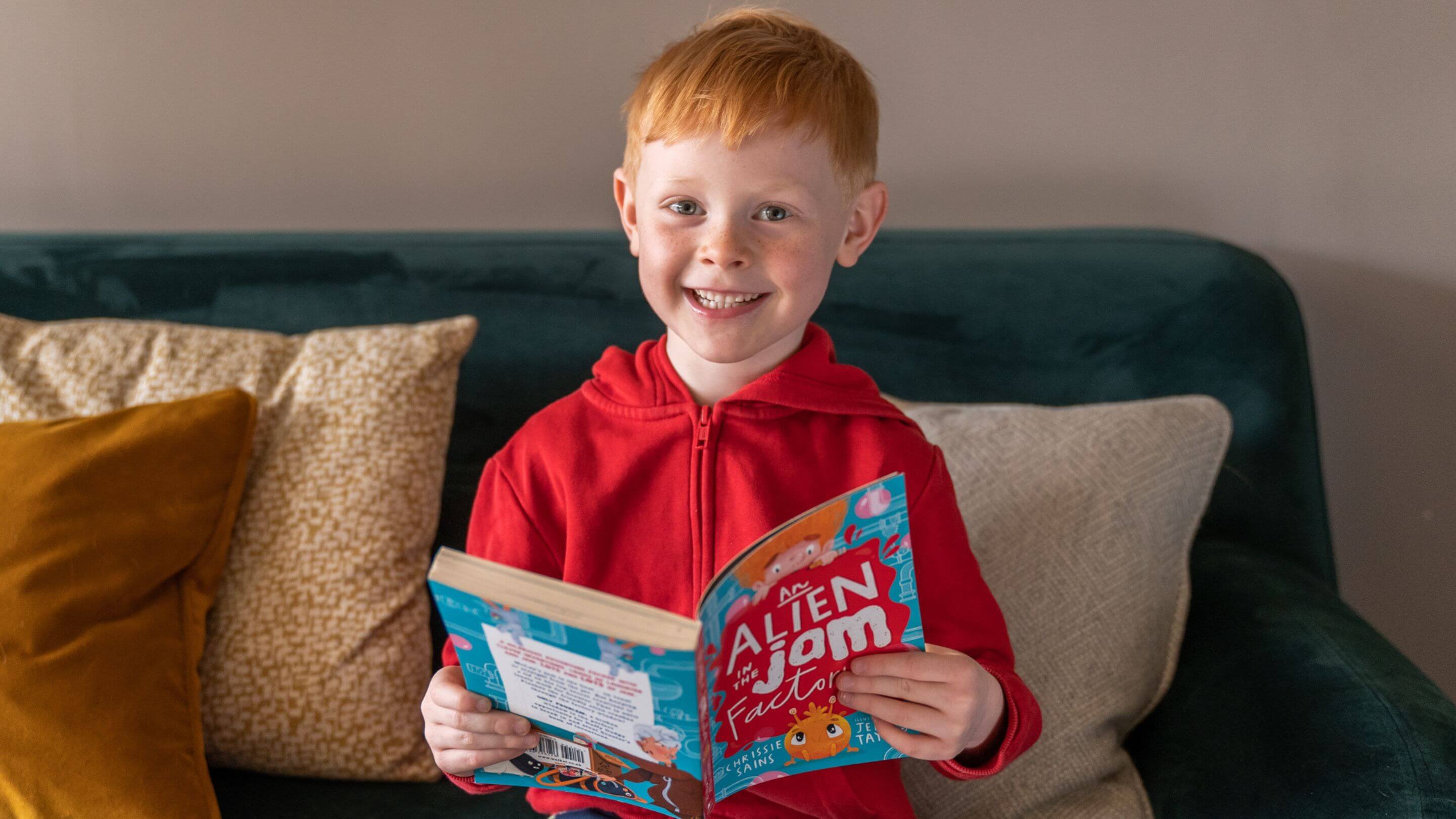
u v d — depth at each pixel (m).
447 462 1.33
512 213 1.55
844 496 0.67
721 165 0.77
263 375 1.19
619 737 0.66
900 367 1.30
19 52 1.50
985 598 0.87
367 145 1.53
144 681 0.97
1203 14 1.41
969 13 1.44
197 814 0.94
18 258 1.35
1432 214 1.41
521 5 1.48
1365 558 1.53
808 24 0.89
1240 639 1.03
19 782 0.90
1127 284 1.28
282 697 1.05
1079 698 0.99
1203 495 1.09
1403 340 1.46
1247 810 0.87
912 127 1.49
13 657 0.94
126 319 1.34
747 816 0.82
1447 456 1.47
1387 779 0.81
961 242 1.33
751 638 0.66
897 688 0.72
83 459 1.03
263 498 1.12
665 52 0.87
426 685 1.11
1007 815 0.97
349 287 1.33
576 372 1.31
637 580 0.87
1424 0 1.36
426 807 1.04
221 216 1.55
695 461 0.88
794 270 0.79
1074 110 1.46
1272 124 1.43
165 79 1.51
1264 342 1.26
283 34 1.49
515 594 0.61
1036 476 1.06
